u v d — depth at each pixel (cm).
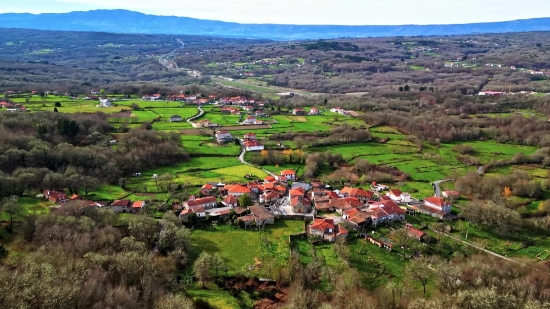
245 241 15062
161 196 18662
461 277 12312
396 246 14925
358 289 12225
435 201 17925
